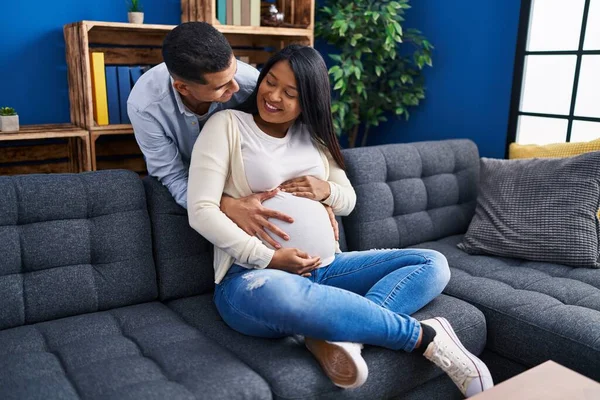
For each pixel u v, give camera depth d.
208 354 1.42
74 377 1.31
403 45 3.37
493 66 2.94
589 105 2.65
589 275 1.98
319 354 1.39
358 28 3.08
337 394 1.38
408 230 2.37
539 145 2.51
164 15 3.07
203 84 1.52
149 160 1.80
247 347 1.48
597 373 1.54
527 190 2.25
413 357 1.52
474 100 3.07
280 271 1.52
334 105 3.06
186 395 1.24
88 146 2.65
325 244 1.71
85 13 2.85
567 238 2.09
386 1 3.04
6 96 2.75
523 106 2.91
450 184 2.55
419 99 3.36
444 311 1.71
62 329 1.55
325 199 1.79
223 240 1.55
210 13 2.78
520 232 2.19
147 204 1.84
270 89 1.62
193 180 1.60
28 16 2.72
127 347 1.47
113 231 1.72
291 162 1.73
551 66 2.77
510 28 2.83
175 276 1.81
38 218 1.63
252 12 2.95
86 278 1.67
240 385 1.29
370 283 1.72
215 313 1.71
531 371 1.22
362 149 2.31
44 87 2.84
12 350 1.43
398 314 1.49
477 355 1.77
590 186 2.14
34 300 1.59
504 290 1.87
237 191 1.68
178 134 1.79
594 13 2.57
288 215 1.64
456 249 2.34
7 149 2.80
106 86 2.71
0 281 1.55
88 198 1.71
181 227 1.83
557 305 1.75
